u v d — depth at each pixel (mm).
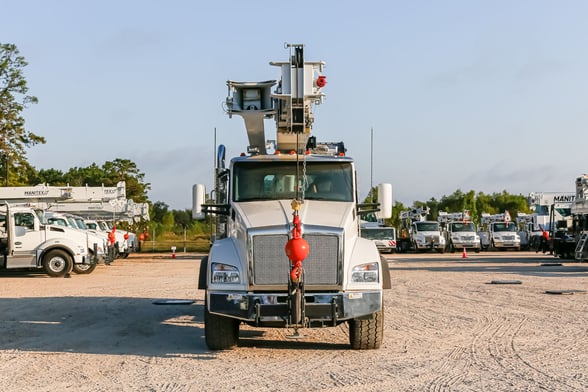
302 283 8875
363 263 9266
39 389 7594
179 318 13398
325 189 10562
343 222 9438
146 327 12250
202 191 11070
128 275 25391
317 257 9055
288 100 12281
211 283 9219
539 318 12641
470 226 48281
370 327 9594
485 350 9641
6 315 13797
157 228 77688
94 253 25891
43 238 24438
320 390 7391
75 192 31250
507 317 12820
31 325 12492
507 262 32969
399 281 21016
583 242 30281
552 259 36094
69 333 11586
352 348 9852
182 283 21562
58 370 8602
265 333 11469
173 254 42031
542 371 8211
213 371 8469
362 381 7797
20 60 51031
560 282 20156
